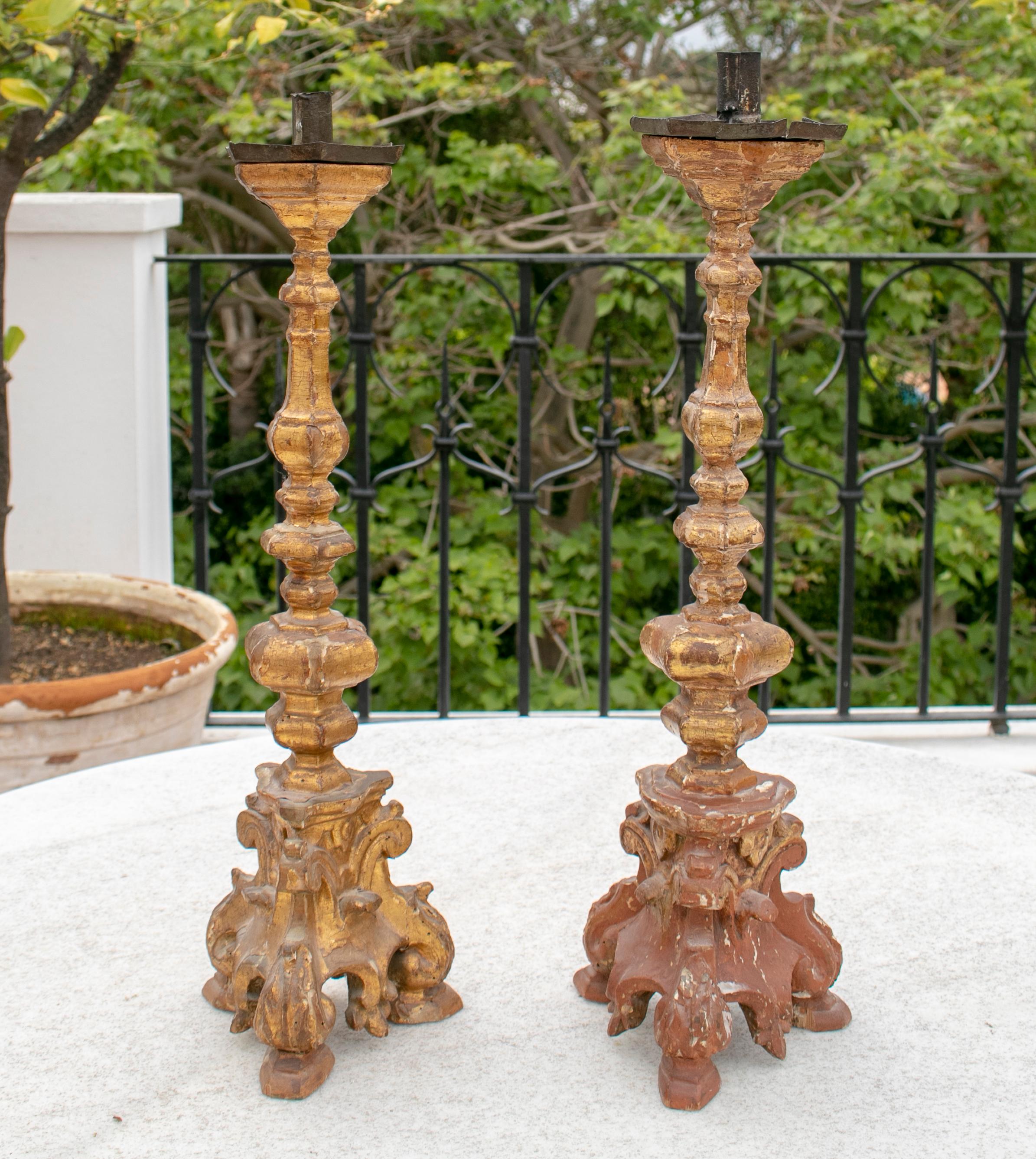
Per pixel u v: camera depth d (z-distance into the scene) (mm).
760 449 2629
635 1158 941
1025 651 6238
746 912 1051
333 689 1054
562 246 6059
